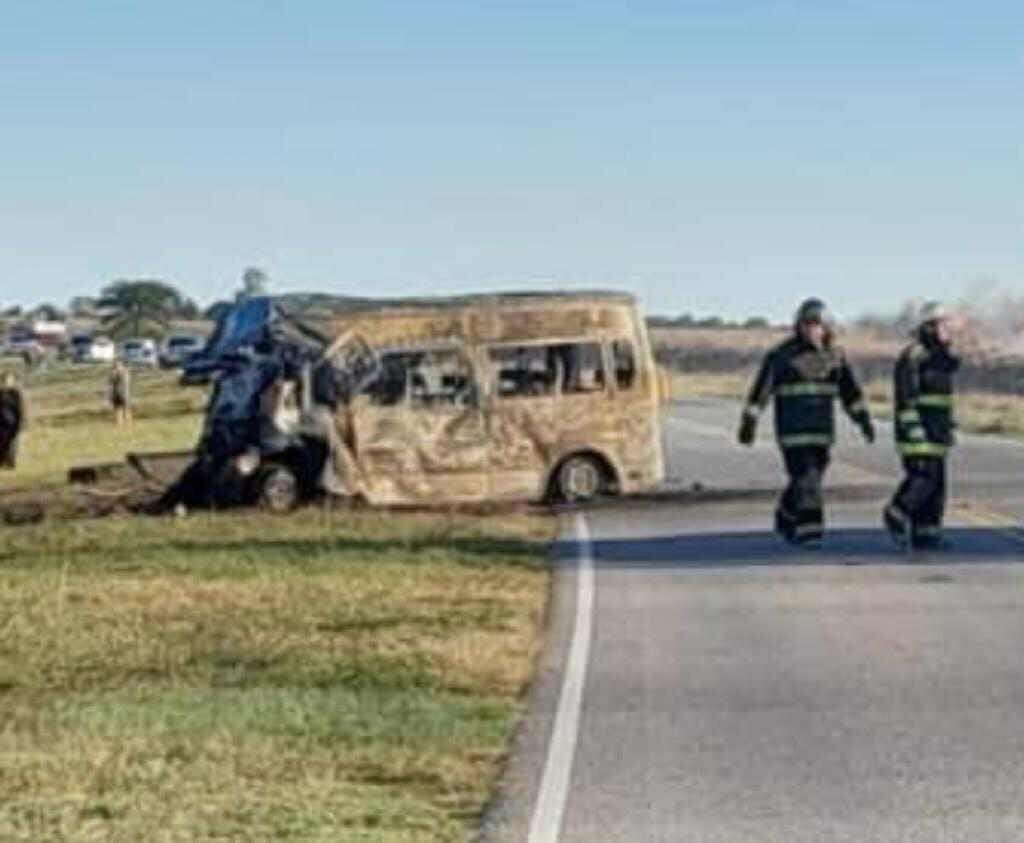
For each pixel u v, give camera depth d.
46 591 26.89
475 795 14.59
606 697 18.66
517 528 35.12
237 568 29.23
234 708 18.08
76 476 45.09
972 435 66.62
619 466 41.03
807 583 26.75
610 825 13.60
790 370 31.14
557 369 40.88
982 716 17.42
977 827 13.41
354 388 40.16
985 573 27.50
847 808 14.02
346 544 32.41
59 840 13.27
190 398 104.00
